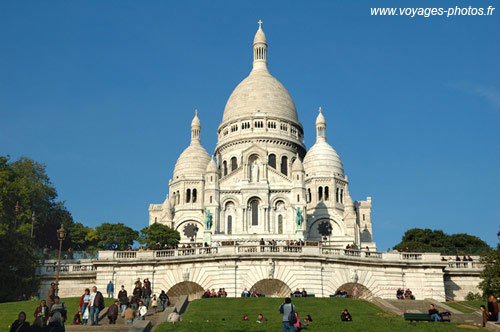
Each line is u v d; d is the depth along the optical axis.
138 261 65.06
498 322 40.09
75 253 80.81
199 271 63.56
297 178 133.88
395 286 66.19
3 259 66.75
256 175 136.25
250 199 134.25
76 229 129.12
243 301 53.59
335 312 49.34
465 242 116.12
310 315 47.59
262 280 62.28
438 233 120.31
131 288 64.75
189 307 50.94
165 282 64.31
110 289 60.84
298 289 60.72
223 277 62.31
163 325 38.66
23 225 94.06
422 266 67.19
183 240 131.75
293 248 64.19
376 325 40.81
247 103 161.25
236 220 132.62
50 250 82.50
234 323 40.50
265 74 171.00
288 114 161.38
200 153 158.12
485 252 69.69
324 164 149.75
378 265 66.44
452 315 49.31
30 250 71.81
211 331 37.16
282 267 62.75
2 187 99.12
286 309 34.34
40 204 109.75
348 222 140.62
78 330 36.72
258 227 132.12
